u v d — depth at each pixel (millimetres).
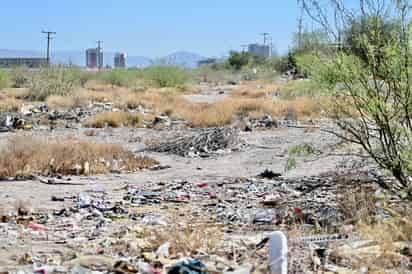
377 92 9578
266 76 70812
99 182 14797
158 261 7145
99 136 25672
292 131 25766
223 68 93562
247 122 28875
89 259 7168
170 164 18422
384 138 9734
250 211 10719
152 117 31219
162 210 11172
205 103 38281
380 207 9414
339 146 11242
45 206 11547
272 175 15570
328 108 10172
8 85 53781
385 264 7004
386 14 9578
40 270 6664
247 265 6898
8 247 7984
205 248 7801
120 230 9234
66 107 36750
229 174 16297
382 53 9508
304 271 6762
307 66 10203
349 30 9844
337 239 7922
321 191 12289
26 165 15664
